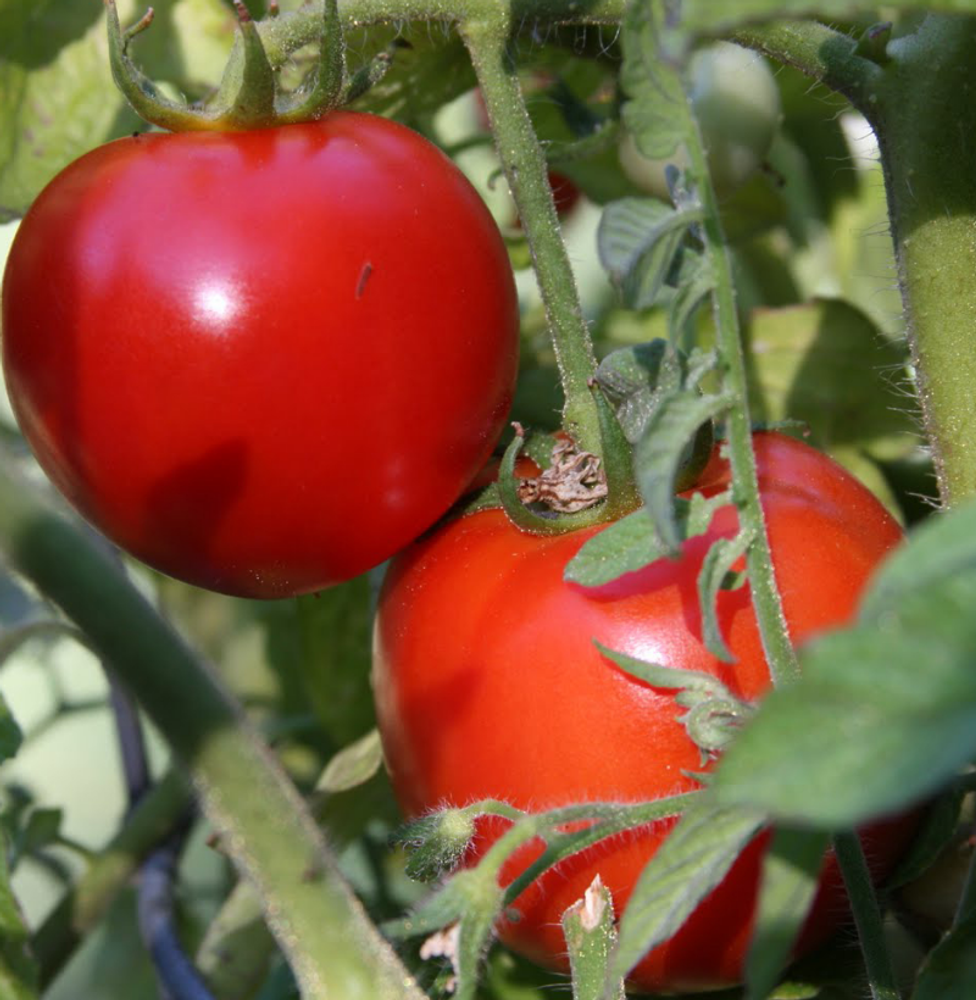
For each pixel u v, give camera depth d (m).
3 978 0.30
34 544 0.33
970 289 0.33
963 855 0.37
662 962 0.34
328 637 0.44
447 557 0.35
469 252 0.33
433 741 0.33
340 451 0.33
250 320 0.32
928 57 0.33
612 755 0.32
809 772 0.19
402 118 0.42
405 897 0.48
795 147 0.49
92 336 0.32
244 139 0.33
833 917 0.34
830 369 0.44
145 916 0.41
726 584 0.29
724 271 0.28
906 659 0.19
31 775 0.66
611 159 0.45
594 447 0.35
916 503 0.44
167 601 0.52
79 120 0.41
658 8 0.27
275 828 0.32
